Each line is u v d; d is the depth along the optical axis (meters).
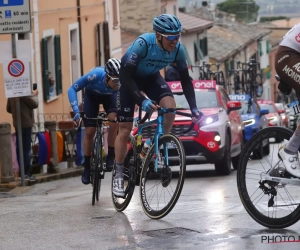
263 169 8.07
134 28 55.25
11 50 15.43
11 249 7.86
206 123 16.97
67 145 20.20
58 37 28.72
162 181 8.96
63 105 29.39
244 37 80.94
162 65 9.23
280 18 113.19
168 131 9.41
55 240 8.21
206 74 38.66
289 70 7.45
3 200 13.06
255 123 25.64
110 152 11.45
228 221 8.73
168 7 57.97
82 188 15.89
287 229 8.05
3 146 15.99
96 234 8.42
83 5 32.62
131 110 9.68
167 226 8.64
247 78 45.62
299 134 7.77
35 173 18.94
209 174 18.38
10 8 15.27
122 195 9.95
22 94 15.48
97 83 11.68
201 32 64.31
